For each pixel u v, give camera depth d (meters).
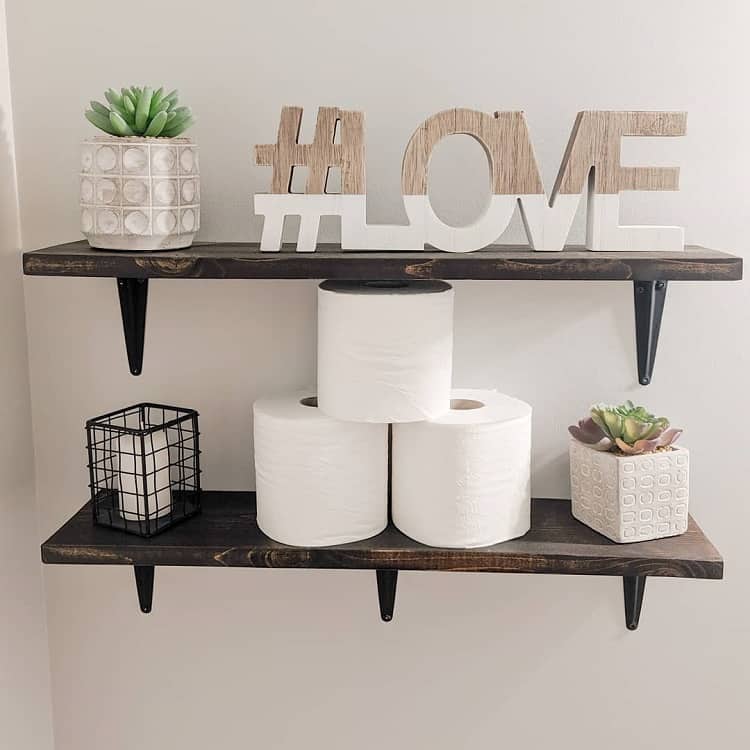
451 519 0.92
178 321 1.05
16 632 1.05
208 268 0.87
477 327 1.04
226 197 1.01
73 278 1.05
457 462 0.90
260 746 1.14
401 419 0.90
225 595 1.11
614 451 0.95
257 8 0.99
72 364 1.06
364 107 1.00
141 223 0.89
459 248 0.91
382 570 1.01
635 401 1.04
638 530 0.94
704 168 0.99
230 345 1.05
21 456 1.05
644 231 0.91
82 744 1.15
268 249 0.91
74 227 1.03
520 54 0.98
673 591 1.08
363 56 0.99
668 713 1.11
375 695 1.13
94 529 0.97
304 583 1.11
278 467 0.93
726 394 1.03
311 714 1.13
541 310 1.03
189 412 1.01
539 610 1.10
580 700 1.11
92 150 0.89
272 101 1.00
